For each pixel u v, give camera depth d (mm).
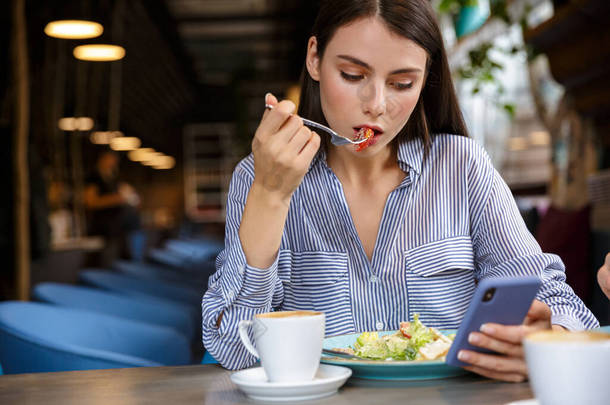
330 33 1227
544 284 1307
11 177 4676
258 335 916
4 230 4605
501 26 5094
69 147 11227
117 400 923
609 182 3826
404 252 1410
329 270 1416
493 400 870
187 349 2396
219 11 13141
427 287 1403
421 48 1208
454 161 1432
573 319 1202
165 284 3930
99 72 10648
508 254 1407
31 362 1775
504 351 938
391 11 1179
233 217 1385
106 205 9180
